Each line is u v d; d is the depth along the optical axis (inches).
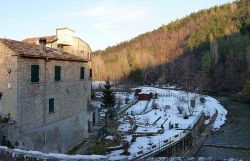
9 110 913.5
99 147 1259.8
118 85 3762.3
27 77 943.0
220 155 1358.3
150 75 5191.9
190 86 4106.8
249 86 3068.4
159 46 7253.9
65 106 1182.3
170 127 1681.8
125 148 1181.1
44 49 1078.4
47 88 1048.2
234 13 6505.9
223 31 5590.6
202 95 3250.5
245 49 4377.5
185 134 1487.5
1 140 813.2
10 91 914.7
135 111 2197.3
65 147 1179.9
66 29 1690.5
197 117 2007.9
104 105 2050.9
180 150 1352.1
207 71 4266.7
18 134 892.0
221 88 3905.0
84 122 1375.5
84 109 1379.2
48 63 1054.4
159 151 1179.3
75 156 565.3
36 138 981.2
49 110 1062.4
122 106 2311.8
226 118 2234.3
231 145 1523.1
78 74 1307.8
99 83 3627.0
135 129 1638.8
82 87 1355.8
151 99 2896.2
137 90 3179.1
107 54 6973.4
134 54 5546.3
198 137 1695.4
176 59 5792.3
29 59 951.6
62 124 1156.5
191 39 6048.2
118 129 1628.9
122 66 4781.0
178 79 4822.8
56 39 1667.1
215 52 4468.5
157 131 1584.6
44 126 1028.5
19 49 940.6
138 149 1237.1
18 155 557.9
